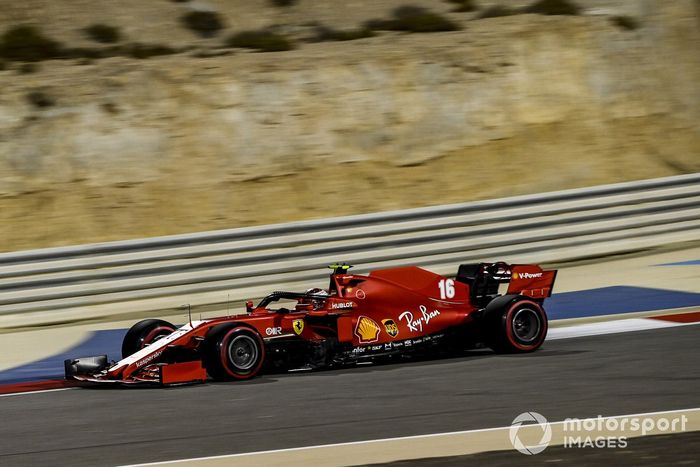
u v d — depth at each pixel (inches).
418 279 1395.2
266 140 2581.2
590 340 1465.3
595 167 2672.2
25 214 2347.4
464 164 2637.8
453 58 2842.0
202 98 2625.5
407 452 866.8
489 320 1363.2
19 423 1082.1
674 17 3105.3
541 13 3129.9
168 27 3201.3
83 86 2608.3
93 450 932.0
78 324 1950.1
